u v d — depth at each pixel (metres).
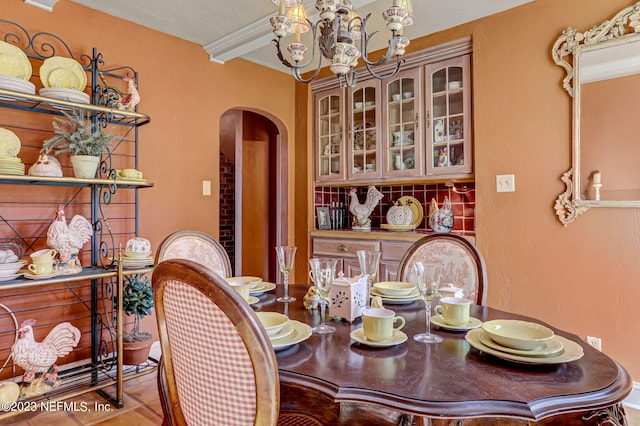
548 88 2.38
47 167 2.01
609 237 2.17
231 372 0.75
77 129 2.23
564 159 2.32
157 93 2.79
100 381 2.27
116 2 2.41
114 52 2.57
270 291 1.83
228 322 0.72
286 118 3.81
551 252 2.37
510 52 2.52
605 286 2.19
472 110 2.77
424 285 1.19
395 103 3.23
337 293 1.35
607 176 2.17
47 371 2.01
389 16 1.58
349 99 3.54
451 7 2.52
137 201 2.55
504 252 2.55
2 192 2.15
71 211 2.40
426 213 3.49
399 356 1.02
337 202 4.08
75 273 2.05
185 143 2.95
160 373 1.01
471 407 0.76
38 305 2.27
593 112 2.21
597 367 0.95
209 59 3.12
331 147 3.70
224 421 0.79
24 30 2.20
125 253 2.26
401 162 3.22
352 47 1.60
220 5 2.45
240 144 4.61
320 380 0.88
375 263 1.48
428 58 2.99
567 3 2.30
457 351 1.06
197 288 0.74
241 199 4.67
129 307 2.34
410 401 0.79
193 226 2.99
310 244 3.76
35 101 2.09
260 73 3.54
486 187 2.63
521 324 1.12
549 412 0.76
